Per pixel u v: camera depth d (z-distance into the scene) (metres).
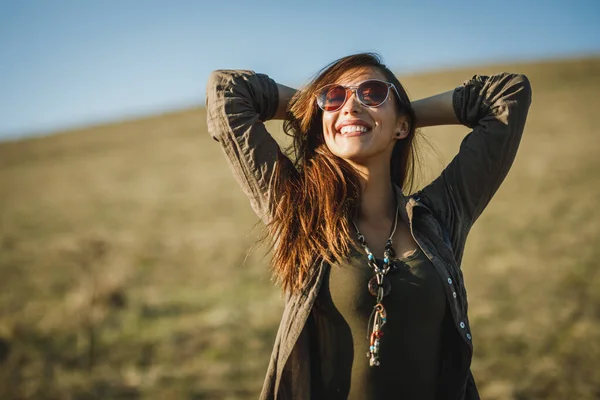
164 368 6.72
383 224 2.33
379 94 2.29
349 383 2.14
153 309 8.96
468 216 2.43
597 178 19.20
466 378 2.18
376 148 2.30
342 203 2.24
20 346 7.31
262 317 8.30
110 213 20.92
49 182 30.97
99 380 6.41
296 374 2.15
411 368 2.14
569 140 25.97
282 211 2.29
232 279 10.86
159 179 27.94
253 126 2.42
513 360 6.59
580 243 12.06
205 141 38.47
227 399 5.96
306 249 2.21
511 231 13.64
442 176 2.47
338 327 2.15
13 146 46.41
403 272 2.15
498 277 9.96
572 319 7.80
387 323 2.13
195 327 7.93
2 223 20.30
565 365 6.36
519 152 24.52
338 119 2.32
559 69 46.53
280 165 2.41
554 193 17.55
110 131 48.09
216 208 20.19
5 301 9.86
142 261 12.41
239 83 2.50
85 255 12.19
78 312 8.39
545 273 10.03
